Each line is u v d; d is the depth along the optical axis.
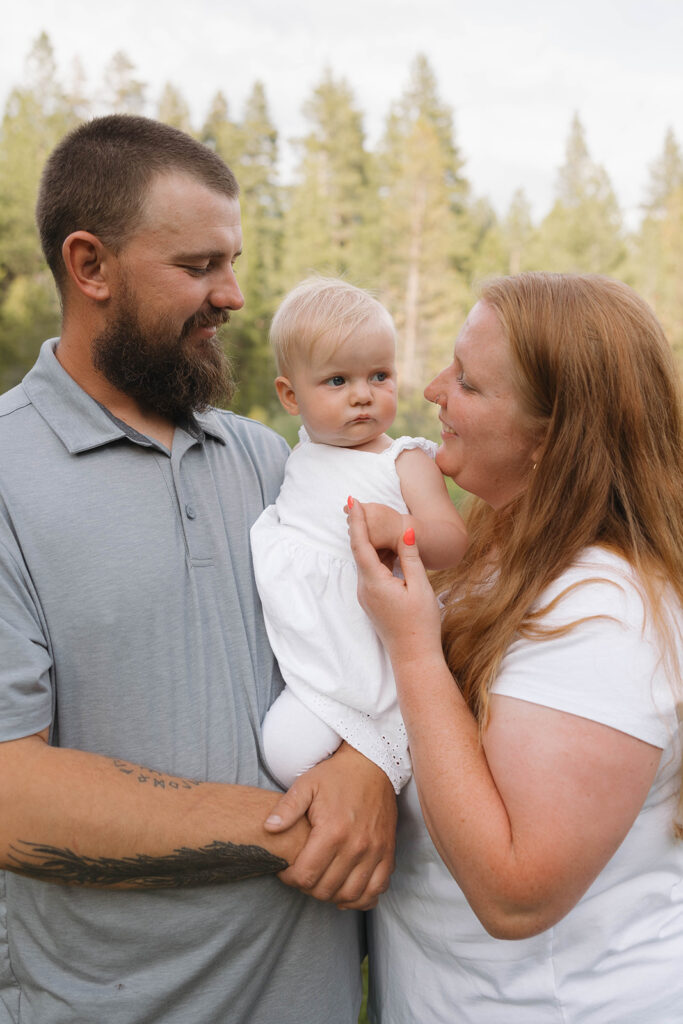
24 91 36.06
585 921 1.43
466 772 1.34
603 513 1.45
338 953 1.71
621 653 1.30
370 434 1.76
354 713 1.63
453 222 36.69
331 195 37.56
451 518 1.70
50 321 31.23
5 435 1.55
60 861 1.41
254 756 1.65
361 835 1.55
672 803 1.46
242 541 1.75
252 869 1.52
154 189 1.55
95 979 1.54
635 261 39.75
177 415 1.71
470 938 1.51
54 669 1.51
